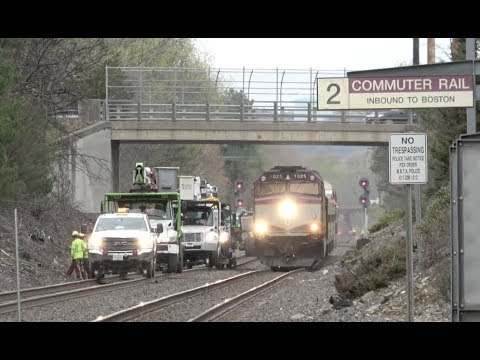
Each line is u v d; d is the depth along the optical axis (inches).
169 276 1728.6
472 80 800.3
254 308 1058.1
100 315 946.7
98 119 2655.0
